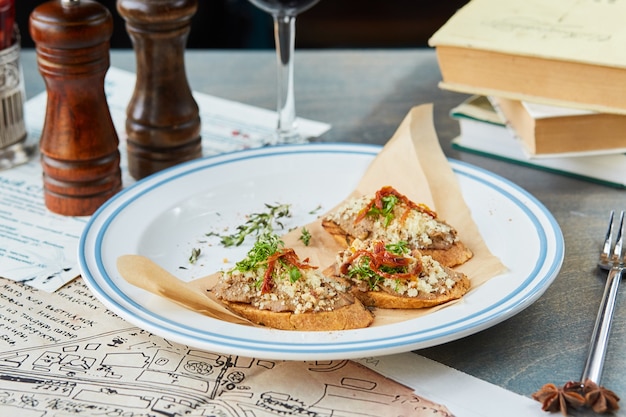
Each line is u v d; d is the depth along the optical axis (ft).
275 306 2.41
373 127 3.37
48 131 2.87
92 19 2.77
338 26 6.10
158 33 2.94
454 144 3.26
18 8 5.30
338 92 3.63
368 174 2.93
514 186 2.83
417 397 2.29
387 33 6.09
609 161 3.03
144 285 2.41
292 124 3.29
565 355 2.40
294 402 2.28
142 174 3.09
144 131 3.04
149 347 2.44
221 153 3.01
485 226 2.73
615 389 2.31
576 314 2.53
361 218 2.69
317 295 2.42
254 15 5.85
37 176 3.13
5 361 2.39
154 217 2.77
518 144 3.14
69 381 2.34
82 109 2.84
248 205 2.89
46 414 2.25
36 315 2.53
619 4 3.27
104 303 2.40
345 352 2.24
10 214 2.92
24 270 2.69
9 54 3.05
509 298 2.40
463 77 3.14
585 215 2.90
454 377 2.34
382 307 2.48
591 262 2.70
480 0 3.34
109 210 2.74
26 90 3.64
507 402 2.28
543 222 2.68
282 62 3.22
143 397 2.30
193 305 2.40
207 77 3.76
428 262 2.53
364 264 2.50
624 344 2.43
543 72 3.00
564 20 3.18
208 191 2.90
